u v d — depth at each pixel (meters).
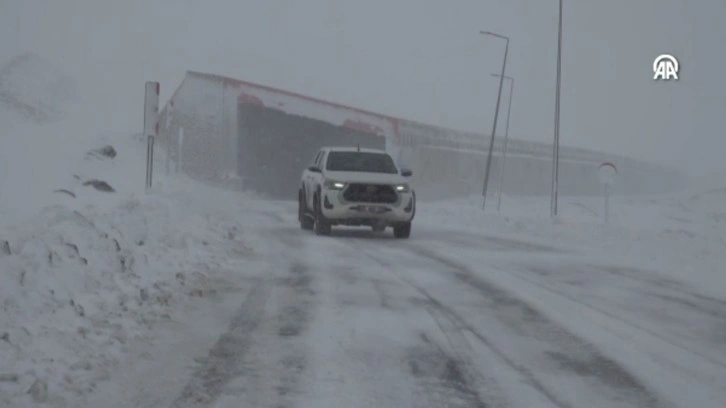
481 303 14.87
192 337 11.54
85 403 8.55
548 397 9.35
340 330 12.30
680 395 9.57
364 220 26.25
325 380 9.71
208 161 52.06
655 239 28.19
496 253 23.03
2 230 14.22
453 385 9.71
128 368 9.87
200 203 29.09
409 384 9.68
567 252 23.89
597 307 14.84
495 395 9.37
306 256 20.80
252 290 15.42
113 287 13.30
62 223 14.95
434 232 30.52
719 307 15.17
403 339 11.89
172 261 16.61
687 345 12.05
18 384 8.66
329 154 27.64
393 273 18.22
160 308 12.91
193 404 8.70
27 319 10.93
